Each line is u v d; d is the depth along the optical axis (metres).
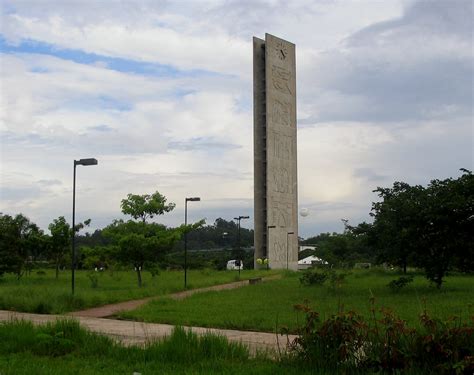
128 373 9.88
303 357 10.28
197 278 47.94
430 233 28.03
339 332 9.98
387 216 29.58
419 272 51.47
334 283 30.83
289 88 88.62
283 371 9.74
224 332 15.93
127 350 11.76
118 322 18.89
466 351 9.17
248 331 16.27
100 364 10.67
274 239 82.75
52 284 38.41
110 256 39.47
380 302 23.27
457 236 27.02
